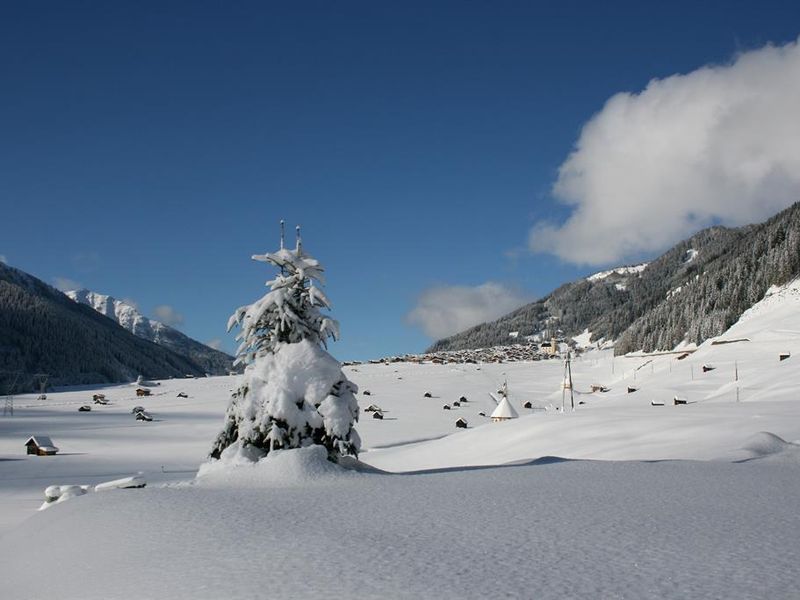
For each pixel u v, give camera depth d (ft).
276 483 48.55
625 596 20.18
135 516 37.17
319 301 60.49
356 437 56.59
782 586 20.56
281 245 61.82
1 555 36.50
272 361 57.52
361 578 23.31
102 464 219.41
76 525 37.32
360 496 40.91
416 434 306.76
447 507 35.86
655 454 101.60
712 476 44.73
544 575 22.68
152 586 24.64
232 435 58.29
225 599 22.18
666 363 462.60
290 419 54.85
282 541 29.35
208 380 649.20
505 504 35.99
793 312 449.48
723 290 571.28
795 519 30.53
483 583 22.04
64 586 26.73
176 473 191.62
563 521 31.17
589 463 54.08
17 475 190.39
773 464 52.31
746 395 240.94
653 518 31.27
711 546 25.73
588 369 590.14
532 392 483.10
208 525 33.53
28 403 472.85
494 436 153.79
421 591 21.52
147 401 471.21
